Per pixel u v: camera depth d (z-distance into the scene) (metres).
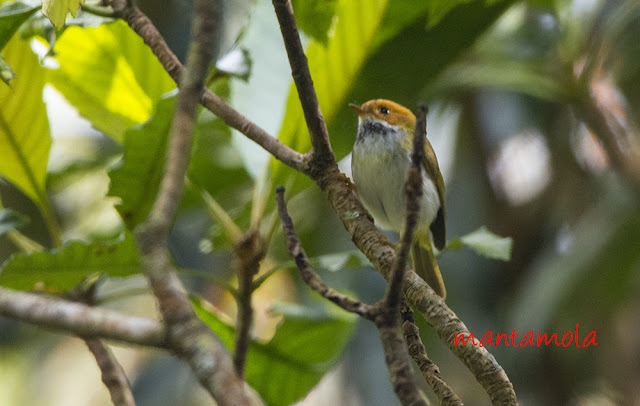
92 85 6.98
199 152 8.18
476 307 10.40
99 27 6.63
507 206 11.19
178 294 2.82
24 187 6.51
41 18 5.65
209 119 8.10
